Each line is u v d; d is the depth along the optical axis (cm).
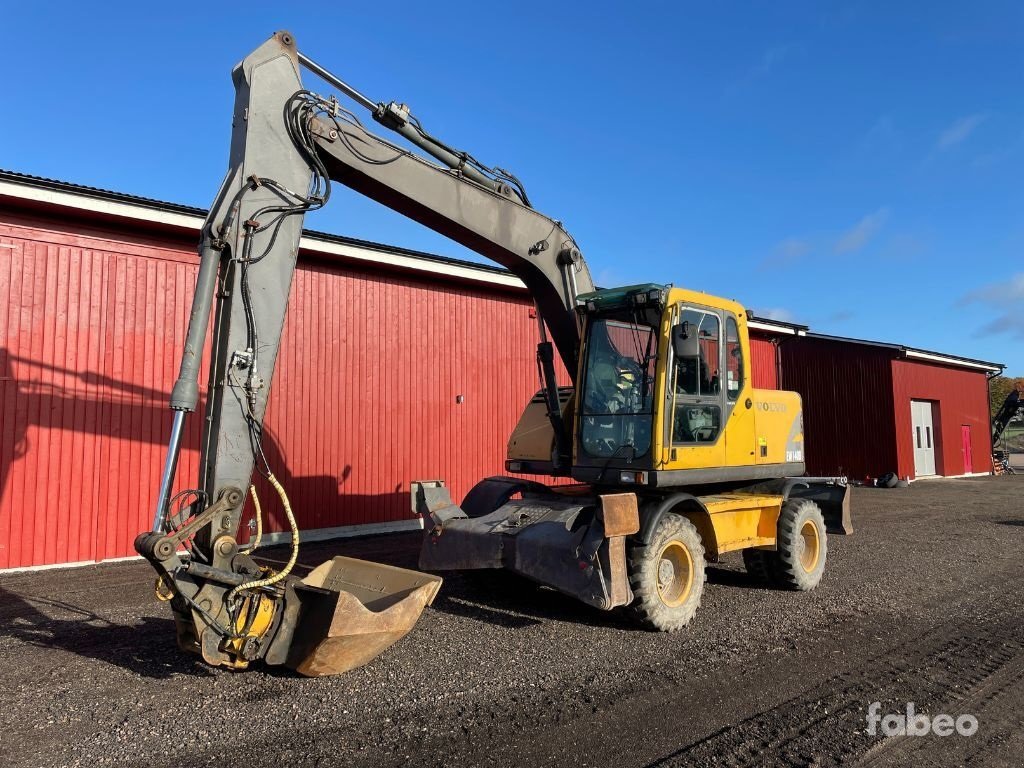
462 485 1267
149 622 603
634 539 579
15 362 845
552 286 680
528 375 1394
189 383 415
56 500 862
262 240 462
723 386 686
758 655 523
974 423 2803
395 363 1189
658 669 488
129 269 931
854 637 573
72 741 367
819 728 394
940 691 454
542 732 383
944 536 1145
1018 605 688
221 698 425
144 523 923
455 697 431
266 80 473
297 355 1072
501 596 700
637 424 626
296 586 437
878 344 2266
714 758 356
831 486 880
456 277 1238
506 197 641
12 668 480
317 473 1082
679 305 629
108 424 903
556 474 698
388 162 537
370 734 378
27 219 862
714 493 766
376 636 437
